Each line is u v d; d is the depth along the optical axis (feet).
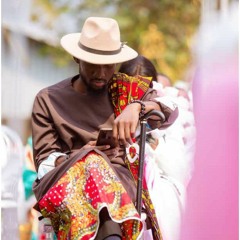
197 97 25.53
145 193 23.98
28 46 64.54
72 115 24.12
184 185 27.91
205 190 25.48
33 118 24.30
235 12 25.11
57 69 69.05
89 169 22.12
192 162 28.32
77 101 24.17
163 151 27.81
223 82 25.17
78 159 22.30
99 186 21.88
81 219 21.88
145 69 28.91
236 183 25.38
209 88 25.23
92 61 23.38
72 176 22.31
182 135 28.37
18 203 36.60
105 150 23.20
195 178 25.58
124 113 23.06
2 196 33.81
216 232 25.44
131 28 65.87
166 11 65.87
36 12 63.16
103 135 22.93
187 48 65.31
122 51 24.13
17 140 34.83
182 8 65.31
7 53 59.77
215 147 25.29
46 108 24.20
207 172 25.44
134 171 23.94
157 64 65.36
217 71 25.14
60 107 24.17
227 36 25.11
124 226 22.41
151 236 24.64
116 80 24.53
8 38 60.13
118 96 24.39
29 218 37.99
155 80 29.22
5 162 33.96
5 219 33.81
